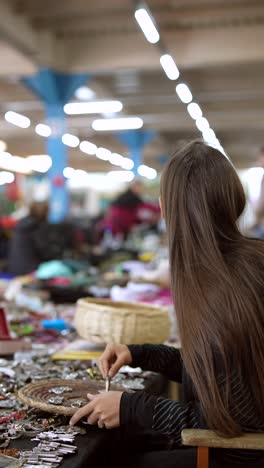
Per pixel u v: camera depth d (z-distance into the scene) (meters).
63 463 1.17
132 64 8.95
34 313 3.09
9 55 8.55
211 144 1.42
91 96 12.27
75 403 1.43
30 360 2.10
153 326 2.11
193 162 1.36
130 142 17.34
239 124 15.52
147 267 5.25
